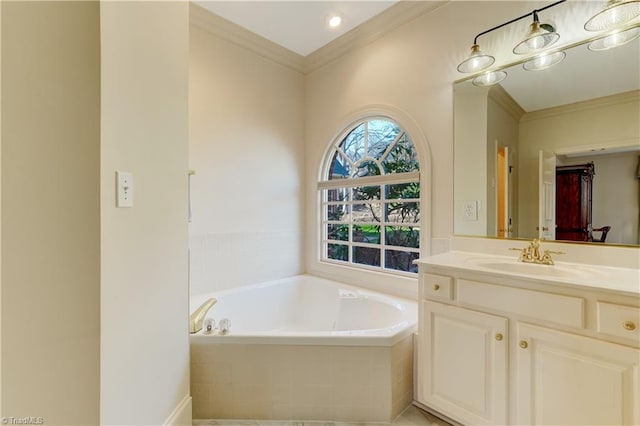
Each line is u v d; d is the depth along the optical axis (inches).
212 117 95.3
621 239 56.6
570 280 45.9
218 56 96.5
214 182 96.0
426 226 85.1
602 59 58.9
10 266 36.8
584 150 60.8
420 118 86.7
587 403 43.6
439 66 82.4
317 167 119.0
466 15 77.2
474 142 76.3
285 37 102.5
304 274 120.2
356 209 109.7
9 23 36.2
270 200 111.2
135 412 44.7
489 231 73.6
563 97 63.3
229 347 63.2
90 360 38.2
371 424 61.9
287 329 106.7
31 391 37.7
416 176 89.2
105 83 39.0
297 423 62.4
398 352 64.5
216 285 96.8
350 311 91.9
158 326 49.9
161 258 50.6
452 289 59.0
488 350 53.6
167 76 52.1
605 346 42.0
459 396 57.4
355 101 104.3
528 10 67.7
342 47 105.7
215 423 62.3
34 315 37.4
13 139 36.5
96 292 38.1
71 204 37.7
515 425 50.5
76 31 37.6
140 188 45.6
